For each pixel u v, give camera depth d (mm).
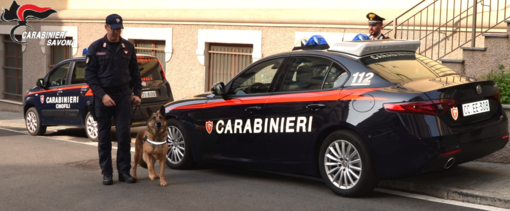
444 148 4578
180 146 6676
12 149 8578
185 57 12398
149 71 9641
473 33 7582
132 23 13391
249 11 11125
